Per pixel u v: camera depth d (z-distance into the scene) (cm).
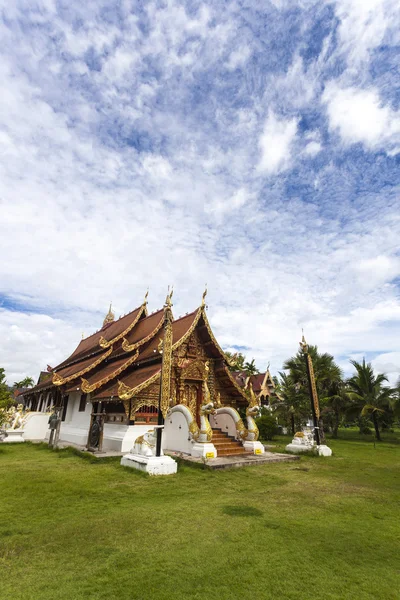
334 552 466
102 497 711
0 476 898
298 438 1595
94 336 2561
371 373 3038
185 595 350
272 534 524
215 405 1598
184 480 895
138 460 984
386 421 3088
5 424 1834
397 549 482
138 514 602
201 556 441
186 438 1276
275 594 358
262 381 4131
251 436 1420
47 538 489
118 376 1590
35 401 2745
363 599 353
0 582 369
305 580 388
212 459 1180
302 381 2894
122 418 1409
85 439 1481
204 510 638
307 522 587
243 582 379
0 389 2281
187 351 1612
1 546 461
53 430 1515
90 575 387
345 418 3041
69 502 670
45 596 343
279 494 786
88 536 498
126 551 450
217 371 1667
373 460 1400
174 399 1469
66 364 2402
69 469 1001
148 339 1631
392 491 842
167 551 453
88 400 1573
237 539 500
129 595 347
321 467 1194
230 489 819
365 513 652
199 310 1619
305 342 1769
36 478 873
